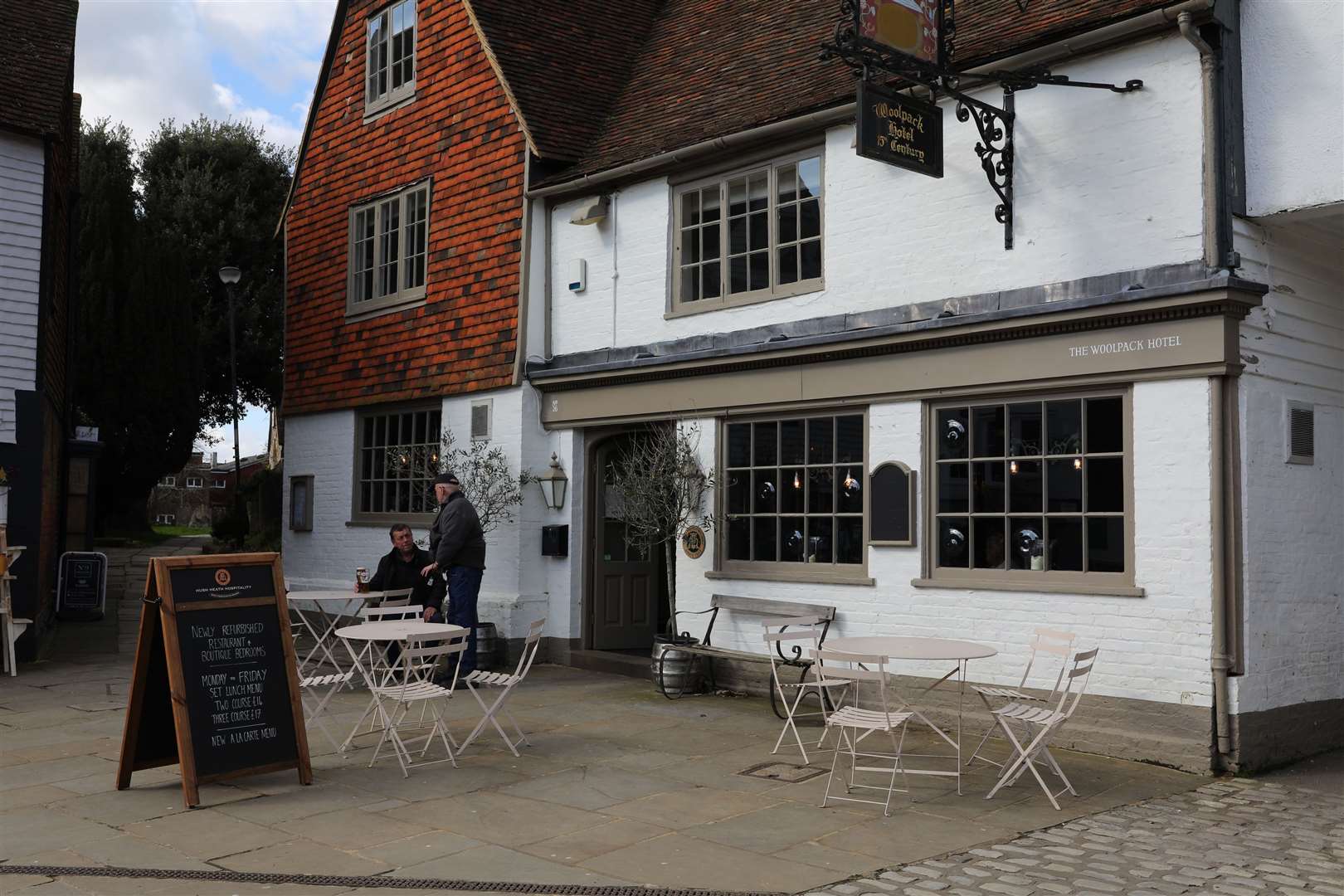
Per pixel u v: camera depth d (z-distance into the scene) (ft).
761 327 34.73
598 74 45.06
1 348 39.14
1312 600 26.96
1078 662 22.62
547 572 41.22
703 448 36.19
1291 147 25.20
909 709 27.30
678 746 27.02
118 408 75.36
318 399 51.60
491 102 43.14
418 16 47.26
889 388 31.07
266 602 23.48
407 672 25.08
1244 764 24.62
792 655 32.99
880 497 31.14
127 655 41.50
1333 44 24.63
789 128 33.40
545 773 24.21
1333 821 21.06
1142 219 26.50
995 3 31.58
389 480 47.70
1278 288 26.66
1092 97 27.53
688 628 36.11
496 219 42.65
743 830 20.04
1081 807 21.86
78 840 19.21
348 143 51.16
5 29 43.21
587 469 40.93
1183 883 17.46
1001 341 28.68
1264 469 25.82
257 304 91.09
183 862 18.08
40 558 40.86
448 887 16.98
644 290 38.55
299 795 22.36
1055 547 27.86
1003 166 28.84
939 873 17.83
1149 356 25.93
